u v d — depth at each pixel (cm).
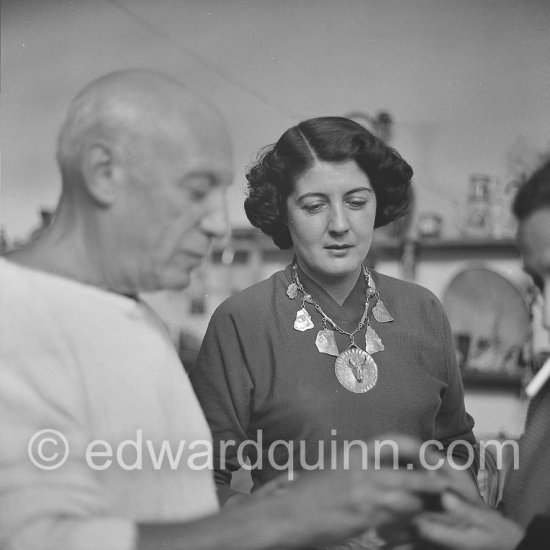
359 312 116
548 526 110
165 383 102
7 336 91
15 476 88
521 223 124
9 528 87
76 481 91
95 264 99
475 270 162
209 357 114
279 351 112
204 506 101
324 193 112
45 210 137
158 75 105
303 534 98
